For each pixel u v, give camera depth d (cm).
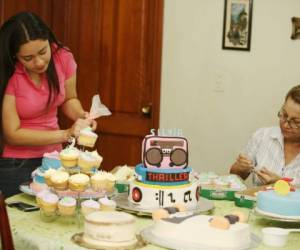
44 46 225
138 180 185
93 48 395
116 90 392
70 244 153
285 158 257
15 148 241
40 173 197
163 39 371
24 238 160
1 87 229
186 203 183
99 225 152
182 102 371
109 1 388
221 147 368
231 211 194
